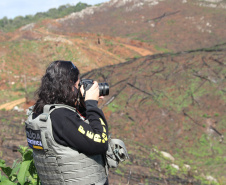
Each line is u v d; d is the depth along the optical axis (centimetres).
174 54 5156
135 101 3822
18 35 10281
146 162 1808
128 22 11675
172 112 3488
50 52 7738
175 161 2280
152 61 4944
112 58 8169
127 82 4344
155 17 11738
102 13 13262
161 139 3041
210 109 3419
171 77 4247
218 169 2289
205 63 4400
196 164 2455
